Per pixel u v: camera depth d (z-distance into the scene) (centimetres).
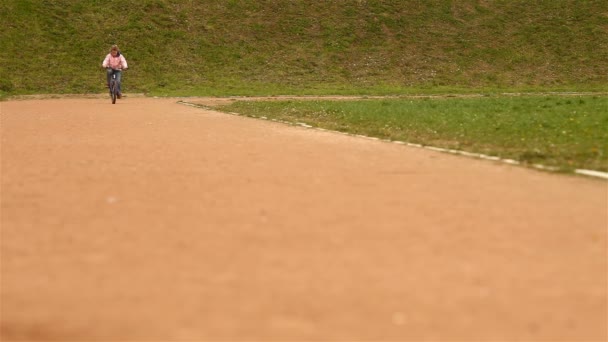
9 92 4000
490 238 702
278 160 1247
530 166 1183
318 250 654
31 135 1683
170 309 498
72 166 1173
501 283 559
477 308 503
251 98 3709
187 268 596
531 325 473
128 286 548
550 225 760
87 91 4147
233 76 4641
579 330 466
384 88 4453
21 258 628
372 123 1994
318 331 457
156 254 639
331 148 1430
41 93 4047
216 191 948
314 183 1011
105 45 4769
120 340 444
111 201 880
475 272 587
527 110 2447
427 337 450
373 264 608
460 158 1287
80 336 452
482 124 1903
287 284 552
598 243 686
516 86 4703
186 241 686
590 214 816
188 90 4291
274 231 726
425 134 1694
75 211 823
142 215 802
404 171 1129
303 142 1538
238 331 457
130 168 1151
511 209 841
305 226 748
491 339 449
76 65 4500
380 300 517
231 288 543
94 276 575
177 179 1045
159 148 1419
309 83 4594
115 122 2102
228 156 1298
